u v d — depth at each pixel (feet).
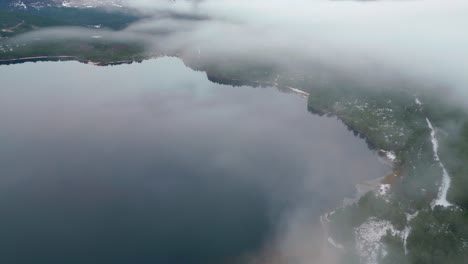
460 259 447.01
